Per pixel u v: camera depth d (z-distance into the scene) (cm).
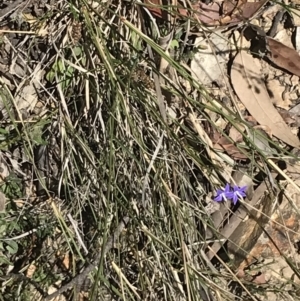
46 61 36
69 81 36
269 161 32
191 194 37
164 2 35
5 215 37
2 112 36
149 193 35
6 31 34
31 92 36
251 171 36
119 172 36
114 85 31
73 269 36
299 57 37
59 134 37
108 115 35
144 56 35
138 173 35
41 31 35
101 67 34
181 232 33
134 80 34
